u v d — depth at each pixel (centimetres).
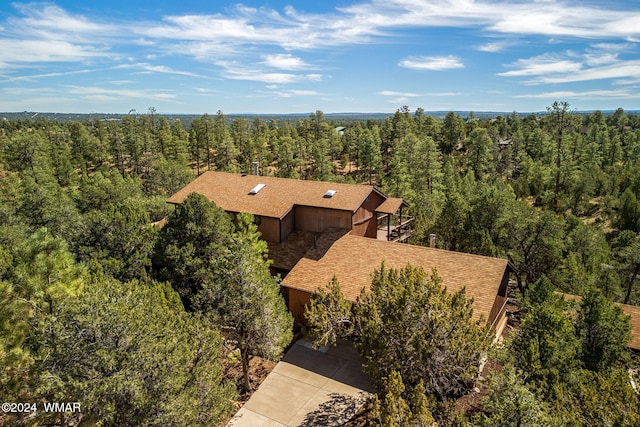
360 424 1528
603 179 6288
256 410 1622
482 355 1415
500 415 994
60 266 1396
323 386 1769
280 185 3098
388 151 9431
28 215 3638
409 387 1349
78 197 4931
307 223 2847
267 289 1662
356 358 1978
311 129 10338
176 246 2158
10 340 1222
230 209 2812
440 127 10075
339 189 2939
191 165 9738
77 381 981
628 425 1004
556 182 6425
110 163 9194
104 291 1217
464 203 3497
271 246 2733
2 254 1702
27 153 6569
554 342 1354
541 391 1196
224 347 2030
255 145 9381
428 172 5753
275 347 1669
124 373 1020
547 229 2927
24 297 1310
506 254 3034
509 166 8450
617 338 1571
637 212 4662
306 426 1534
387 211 3027
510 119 13212
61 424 1173
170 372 1128
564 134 7625
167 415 1054
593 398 1113
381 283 1631
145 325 1150
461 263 2189
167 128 10394
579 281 2583
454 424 1167
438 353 1327
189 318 1422
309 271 2295
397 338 1392
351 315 1692
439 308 1377
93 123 10962
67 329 1057
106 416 1008
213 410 1252
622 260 3281
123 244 2333
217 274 1705
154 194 5834
